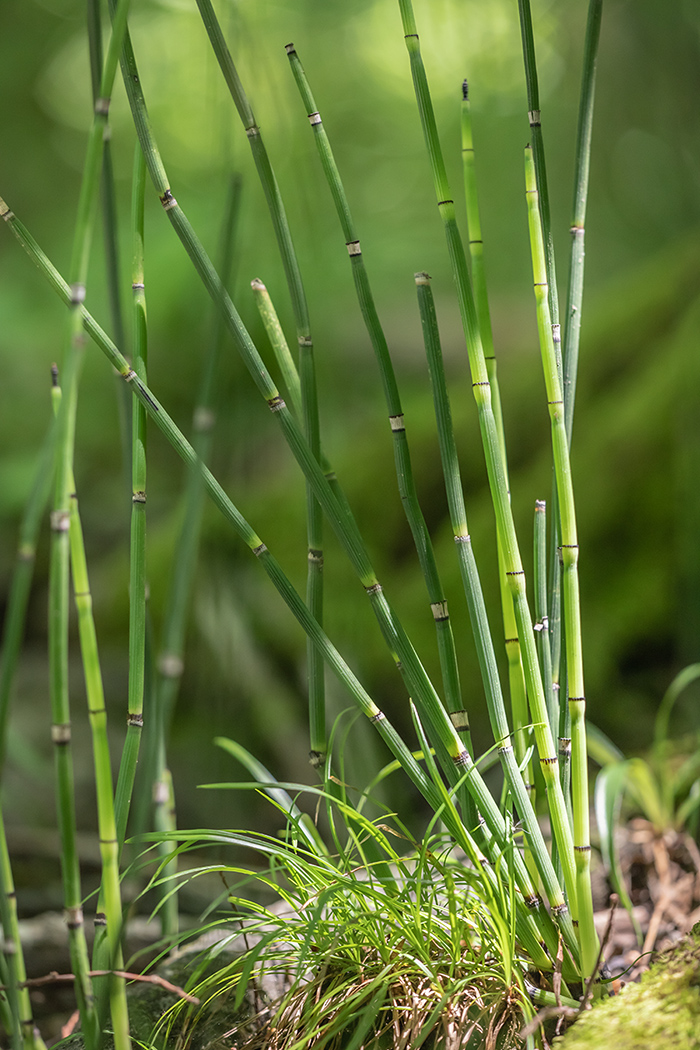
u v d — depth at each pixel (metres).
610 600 1.99
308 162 1.25
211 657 1.40
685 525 1.76
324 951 1.03
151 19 3.51
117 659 2.34
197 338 3.03
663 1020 0.99
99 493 3.29
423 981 1.02
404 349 3.40
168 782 1.14
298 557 2.22
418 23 3.16
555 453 1.01
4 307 3.94
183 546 1.10
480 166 3.18
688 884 1.19
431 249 4.46
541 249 1.01
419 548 1.03
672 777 1.35
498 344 3.21
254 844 1.03
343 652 1.64
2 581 2.78
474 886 1.02
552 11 3.11
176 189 3.82
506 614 1.05
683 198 2.03
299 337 1.04
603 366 2.36
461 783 1.02
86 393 3.58
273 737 1.79
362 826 1.04
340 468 2.54
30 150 4.84
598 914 1.18
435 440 2.47
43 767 1.86
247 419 1.38
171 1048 1.05
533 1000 1.02
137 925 1.21
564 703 1.04
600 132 3.25
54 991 1.19
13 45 4.75
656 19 1.90
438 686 1.99
